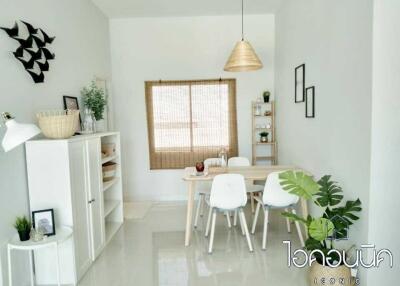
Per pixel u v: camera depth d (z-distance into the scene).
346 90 2.61
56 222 2.63
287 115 4.55
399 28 2.16
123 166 5.41
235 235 3.75
